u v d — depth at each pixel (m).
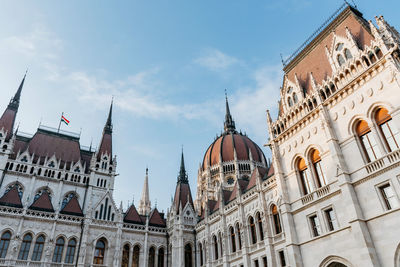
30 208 55.06
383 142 27.67
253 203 44.91
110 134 81.25
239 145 97.25
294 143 36.91
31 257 50.28
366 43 32.19
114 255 55.53
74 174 67.81
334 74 33.44
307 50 41.97
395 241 24.03
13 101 71.25
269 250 38.81
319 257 29.95
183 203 65.44
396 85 27.03
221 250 50.56
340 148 30.92
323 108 33.41
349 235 27.52
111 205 61.41
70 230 55.28
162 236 62.22
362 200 27.36
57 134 74.19
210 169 95.94
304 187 34.84
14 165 61.88
